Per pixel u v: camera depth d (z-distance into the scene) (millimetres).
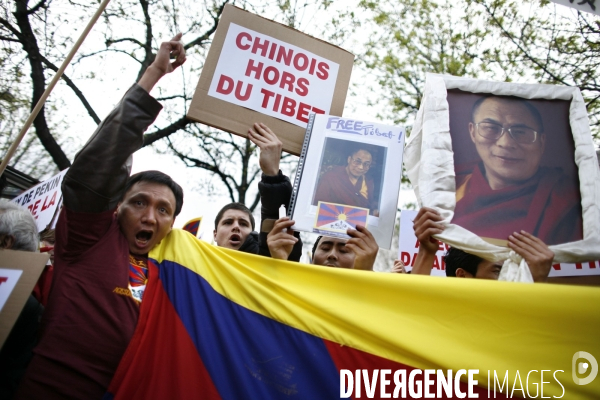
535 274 2244
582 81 7242
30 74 7922
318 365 2021
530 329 2020
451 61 8133
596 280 3012
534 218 2400
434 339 2027
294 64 2881
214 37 2859
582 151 2514
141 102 2154
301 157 2545
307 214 2418
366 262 2305
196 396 1941
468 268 2842
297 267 2254
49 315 1938
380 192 2473
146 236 2252
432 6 8203
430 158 2482
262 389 1979
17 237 2082
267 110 2779
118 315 1987
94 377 1869
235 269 2246
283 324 2105
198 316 2107
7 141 8031
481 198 2439
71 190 2082
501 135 2555
